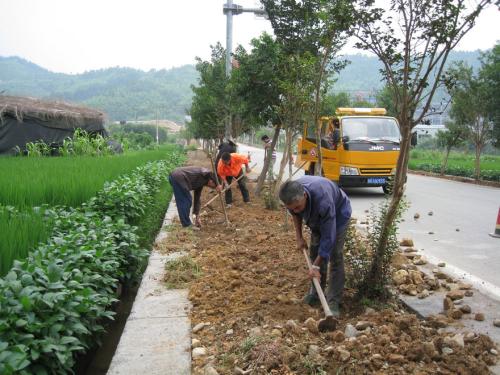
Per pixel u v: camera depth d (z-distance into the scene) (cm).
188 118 6100
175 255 648
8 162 1255
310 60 870
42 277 381
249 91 1174
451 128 1972
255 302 471
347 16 444
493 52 1738
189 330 416
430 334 396
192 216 912
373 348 361
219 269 580
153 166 1466
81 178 884
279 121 1194
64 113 1980
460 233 872
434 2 414
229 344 387
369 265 479
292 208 415
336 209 446
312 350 358
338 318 446
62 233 560
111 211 748
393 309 464
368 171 1332
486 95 1727
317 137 677
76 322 373
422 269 600
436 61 424
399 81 473
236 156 1078
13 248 447
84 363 448
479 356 359
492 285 562
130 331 414
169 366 355
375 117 1418
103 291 466
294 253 641
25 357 301
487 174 1884
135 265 614
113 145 2469
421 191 1491
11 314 328
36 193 760
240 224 849
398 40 443
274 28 1117
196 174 822
